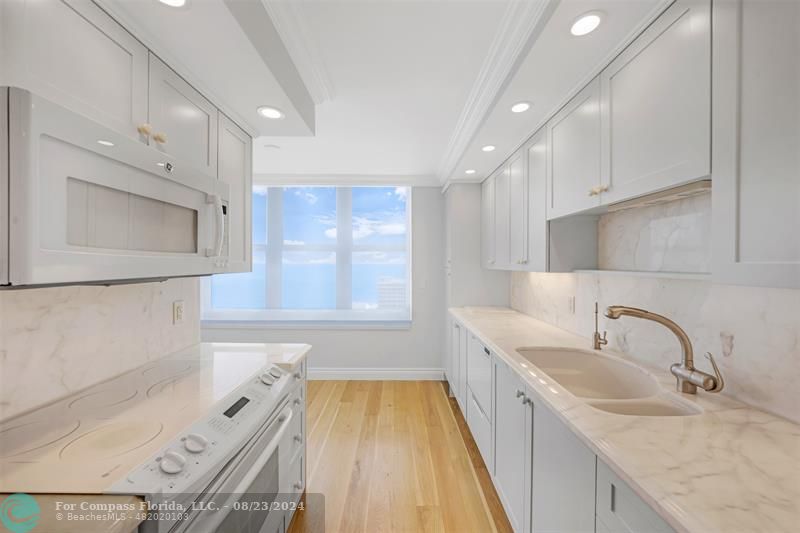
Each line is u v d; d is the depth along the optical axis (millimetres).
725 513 685
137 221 1018
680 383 1305
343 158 3430
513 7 1372
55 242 751
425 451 2605
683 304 1459
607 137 1468
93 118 1017
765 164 795
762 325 1131
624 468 836
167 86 1353
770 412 1113
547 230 2135
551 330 2520
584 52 1398
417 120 2521
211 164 1673
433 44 1652
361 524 1873
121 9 1079
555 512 1292
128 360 1518
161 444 898
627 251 1868
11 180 683
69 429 975
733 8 871
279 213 4426
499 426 2016
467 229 3754
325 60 1791
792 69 740
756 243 818
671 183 1109
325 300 4453
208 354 1804
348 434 2871
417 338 4297
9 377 1050
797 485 767
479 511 1977
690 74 1030
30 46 841
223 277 4453
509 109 1946
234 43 1261
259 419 1205
